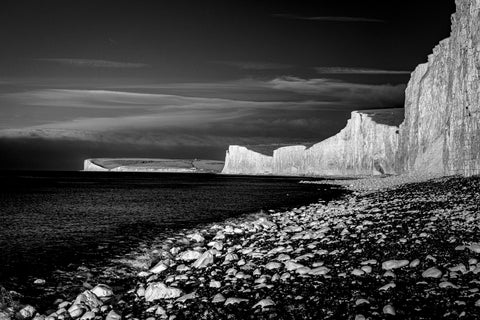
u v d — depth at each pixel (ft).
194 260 60.70
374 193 172.76
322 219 94.07
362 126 542.57
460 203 94.27
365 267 43.50
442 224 65.72
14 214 132.57
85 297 42.60
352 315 31.30
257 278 45.14
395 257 47.19
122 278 54.39
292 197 195.21
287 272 45.27
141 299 42.83
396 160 476.95
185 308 37.42
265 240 69.72
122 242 80.02
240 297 38.73
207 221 111.55
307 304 34.78
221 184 381.19
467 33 193.57
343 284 39.27
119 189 304.71
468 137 174.09
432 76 317.01
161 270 55.26
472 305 30.45
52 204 172.45
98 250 72.23
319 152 632.79
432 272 38.81
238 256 58.65
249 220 109.09
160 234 89.40
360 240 59.77
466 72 189.98
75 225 105.19
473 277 37.06
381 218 82.99
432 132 302.45
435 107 305.73
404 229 65.67
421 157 304.30
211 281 44.57
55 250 72.64
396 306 32.14
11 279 53.83
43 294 47.96
